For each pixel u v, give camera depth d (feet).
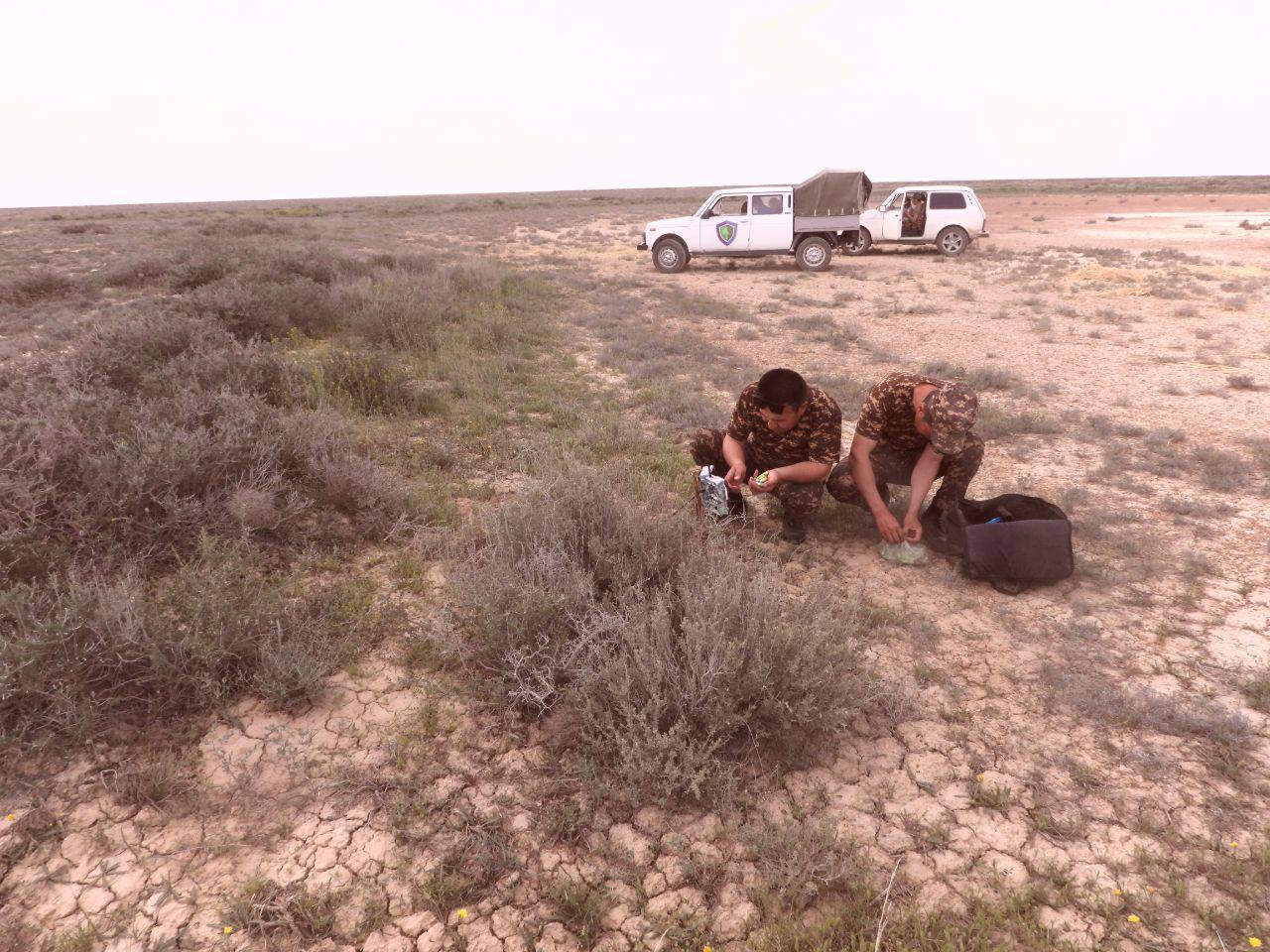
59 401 14.30
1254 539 13.91
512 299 41.22
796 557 13.24
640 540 11.46
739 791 8.14
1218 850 7.30
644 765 7.82
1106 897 6.84
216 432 14.38
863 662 10.07
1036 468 17.89
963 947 6.44
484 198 308.40
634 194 310.45
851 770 8.46
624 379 26.45
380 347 28.66
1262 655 10.35
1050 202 177.99
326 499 14.14
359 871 7.14
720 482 12.73
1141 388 25.77
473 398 22.61
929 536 13.83
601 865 7.29
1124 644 10.72
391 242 82.07
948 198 70.08
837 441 12.66
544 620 9.83
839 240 61.77
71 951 6.26
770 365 29.22
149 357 21.06
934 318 40.11
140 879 6.98
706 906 6.86
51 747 8.28
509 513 12.11
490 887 7.03
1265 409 22.88
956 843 7.47
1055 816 7.77
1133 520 14.76
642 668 8.52
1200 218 117.19
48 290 42.24
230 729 8.82
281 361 21.54
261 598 9.95
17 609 8.80
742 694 8.57
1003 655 10.52
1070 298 46.29
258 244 72.08
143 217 141.59
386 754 8.59
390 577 12.25
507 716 9.16
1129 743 8.80
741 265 68.03
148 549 11.48
